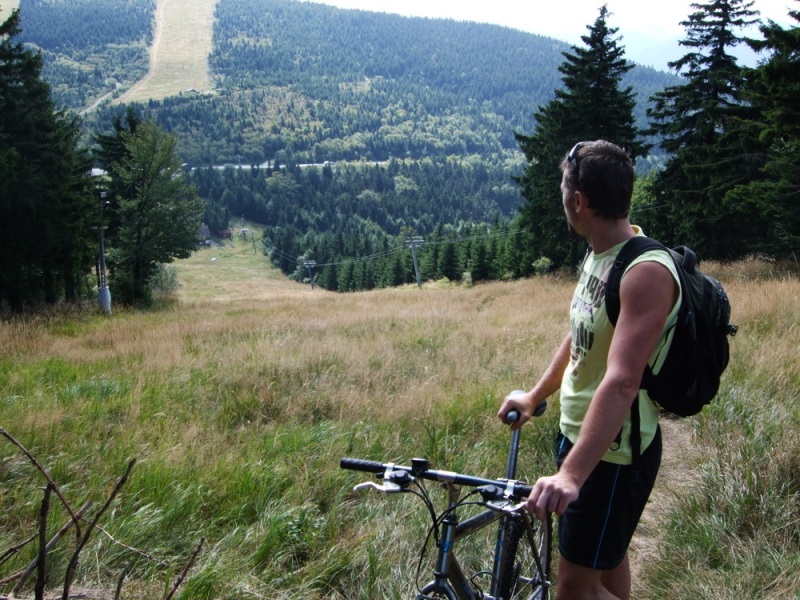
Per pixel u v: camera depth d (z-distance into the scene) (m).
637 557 3.83
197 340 13.12
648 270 2.02
